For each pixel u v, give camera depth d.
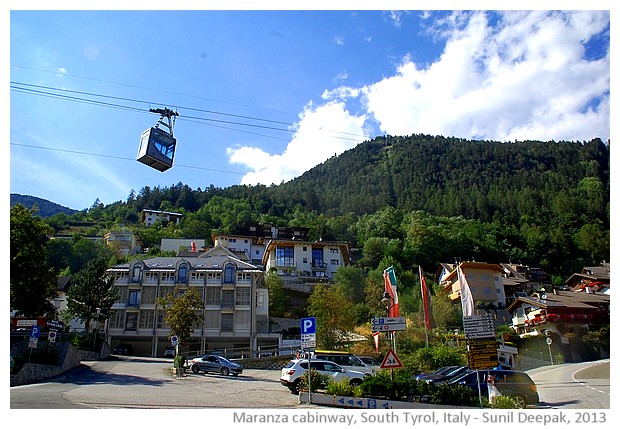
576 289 73.31
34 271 34.47
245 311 54.88
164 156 19.23
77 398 19.06
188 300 41.34
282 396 22.00
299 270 90.06
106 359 43.12
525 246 110.62
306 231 127.94
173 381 28.56
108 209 189.25
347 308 47.84
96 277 49.66
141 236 130.75
